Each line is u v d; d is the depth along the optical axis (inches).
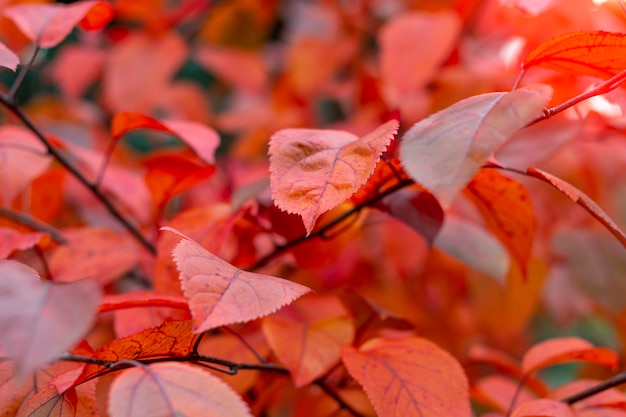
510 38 43.1
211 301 22.8
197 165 29.9
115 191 35.6
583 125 33.4
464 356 44.0
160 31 51.1
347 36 56.3
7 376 25.1
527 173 25.2
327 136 25.4
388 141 24.4
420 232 28.1
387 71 40.5
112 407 22.0
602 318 49.9
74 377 24.3
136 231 32.6
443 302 45.6
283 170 24.4
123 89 48.1
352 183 24.1
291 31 63.6
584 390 28.1
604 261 40.3
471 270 42.1
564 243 40.9
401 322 28.9
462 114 23.1
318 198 24.0
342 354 27.3
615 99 28.6
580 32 24.5
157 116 62.8
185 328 23.8
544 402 27.0
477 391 32.5
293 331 29.0
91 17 29.9
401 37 41.0
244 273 23.9
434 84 43.9
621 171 42.5
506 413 31.1
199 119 56.8
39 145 33.3
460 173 22.1
